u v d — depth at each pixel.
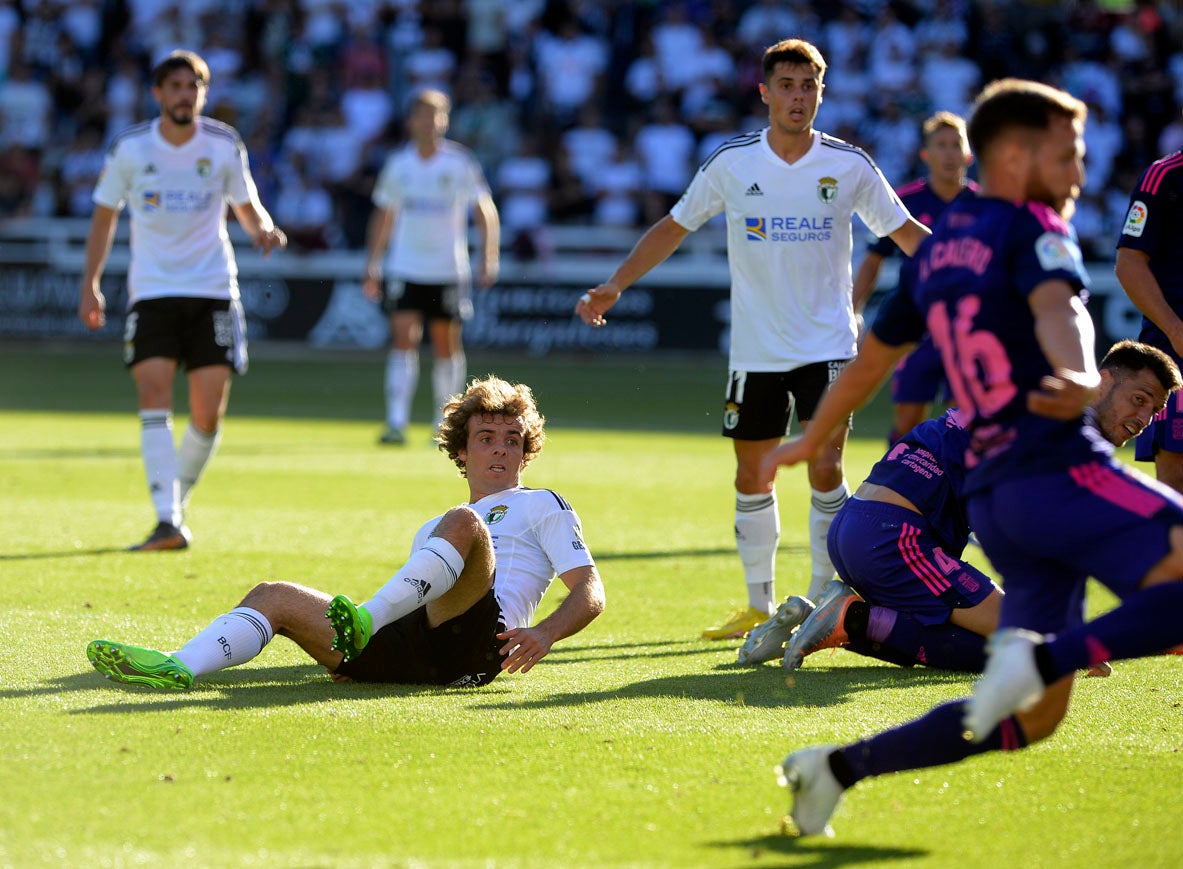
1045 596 11.08
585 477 36.03
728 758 13.44
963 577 17.56
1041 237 10.59
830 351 20.84
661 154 76.00
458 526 15.64
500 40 83.31
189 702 15.03
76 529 26.78
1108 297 64.81
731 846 11.12
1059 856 10.98
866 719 15.00
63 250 75.50
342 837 11.09
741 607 21.81
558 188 77.44
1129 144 74.31
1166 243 20.20
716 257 71.12
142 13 87.38
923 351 28.69
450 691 15.97
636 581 23.62
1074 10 78.81
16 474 34.12
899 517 17.69
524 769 12.95
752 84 78.50
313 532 27.16
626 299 70.94
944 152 28.61
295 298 74.38
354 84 81.06
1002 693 10.03
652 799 12.21
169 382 26.02
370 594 21.48
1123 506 10.44
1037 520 10.59
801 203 20.62
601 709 15.26
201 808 11.67
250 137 79.06
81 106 84.94
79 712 14.44
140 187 26.23
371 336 73.69
